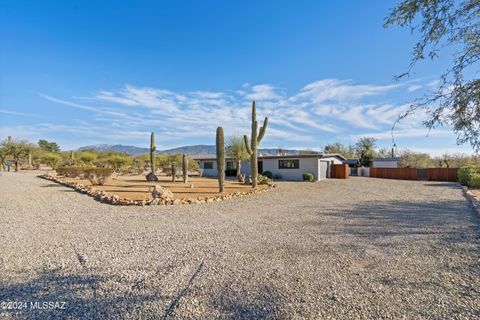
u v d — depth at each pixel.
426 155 34.31
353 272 3.78
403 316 2.67
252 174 16.22
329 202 10.95
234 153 24.66
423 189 16.22
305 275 3.68
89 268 3.95
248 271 3.82
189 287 3.32
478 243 5.14
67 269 3.91
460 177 20.09
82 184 16.58
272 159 26.70
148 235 5.84
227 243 5.23
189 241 5.38
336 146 43.72
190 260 4.29
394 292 3.18
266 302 2.95
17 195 12.38
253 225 6.81
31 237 5.65
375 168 30.78
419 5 2.63
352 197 12.58
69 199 11.27
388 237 5.61
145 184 17.84
